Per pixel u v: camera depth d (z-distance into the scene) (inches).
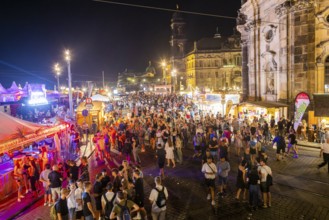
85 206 346.3
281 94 1060.5
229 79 3575.3
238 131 748.6
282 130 884.0
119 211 310.5
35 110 1349.7
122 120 1031.0
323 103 864.3
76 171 502.9
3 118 562.6
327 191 484.4
